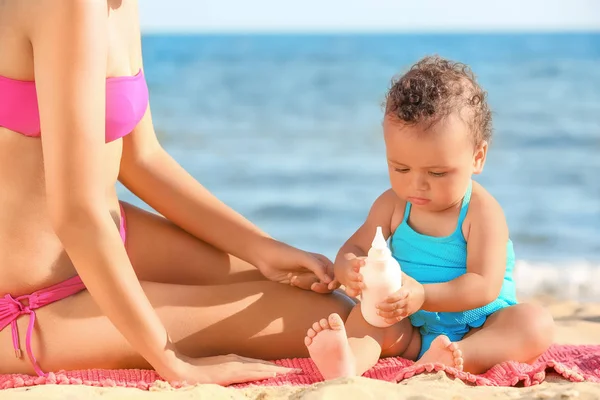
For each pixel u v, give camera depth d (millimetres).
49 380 3875
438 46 51562
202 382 3857
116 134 4203
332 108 26453
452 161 4125
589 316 6141
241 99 28469
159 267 4664
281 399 3445
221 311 4301
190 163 18562
